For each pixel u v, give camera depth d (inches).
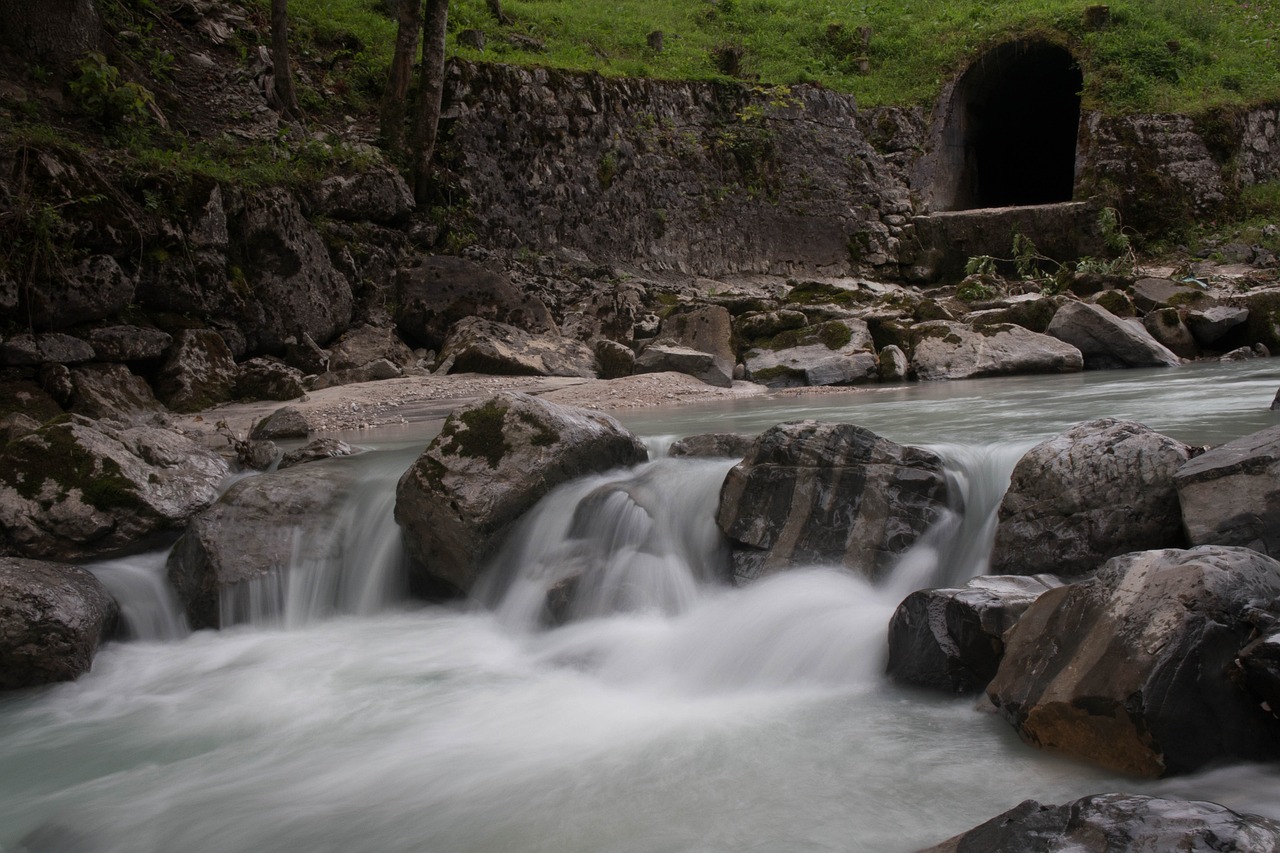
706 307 633.6
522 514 258.5
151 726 205.2
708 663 207.8
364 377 577.0
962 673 177.2
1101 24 1006.4
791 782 154.7
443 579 260.5
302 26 816.9
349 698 211.3
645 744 174.7
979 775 149.6
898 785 149.9
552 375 593.6
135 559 273.4
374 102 783.1
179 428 447.2
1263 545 173.0
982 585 186.1
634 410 473.1
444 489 256.5
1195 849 107.6
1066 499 201.8
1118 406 356.2
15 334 469.4
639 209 823.7
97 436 283.7
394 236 698.2
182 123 665.6
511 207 767.1
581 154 800.3
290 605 266.4
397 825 153.8
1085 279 730.8
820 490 232.7
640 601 234.2
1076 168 940.6
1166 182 909.2
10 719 214.2
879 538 224.4
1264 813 127.8
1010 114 1112.2
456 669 224.4
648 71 873.5
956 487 233.9
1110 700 141.5
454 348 608.7
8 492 267.7
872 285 861.8
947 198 997.2
